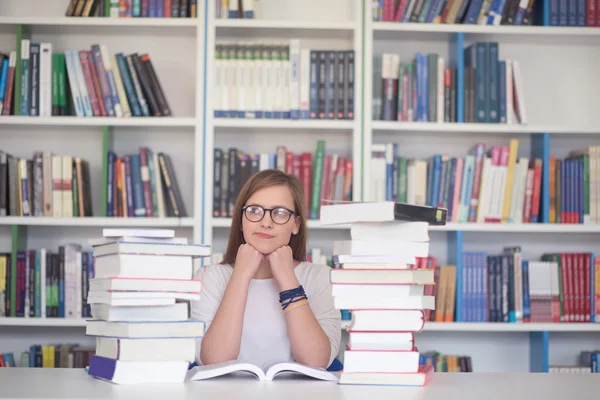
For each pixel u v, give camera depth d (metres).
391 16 3.46
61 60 3.42
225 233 3.64
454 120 3.47
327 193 3.44
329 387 1.41
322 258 3.46
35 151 3.63
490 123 3.47
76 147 3.66
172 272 1.46
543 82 3.79
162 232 1.47
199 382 1.46
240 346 2.02
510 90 3.49
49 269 3.36
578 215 3.49
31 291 3.35
